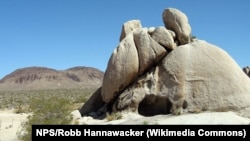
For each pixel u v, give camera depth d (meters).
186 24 22.83
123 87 22.70
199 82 20.55
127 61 22.42
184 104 20.48
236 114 19.27
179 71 21.06
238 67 21.47
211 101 19.95
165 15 23.55
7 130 23.97
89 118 22.72
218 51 21.25
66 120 19.81
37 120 19.58
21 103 50.03
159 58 22.30
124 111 22.02
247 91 20.28
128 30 24.95
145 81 22.11
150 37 22.55
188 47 21.72
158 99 21.61
